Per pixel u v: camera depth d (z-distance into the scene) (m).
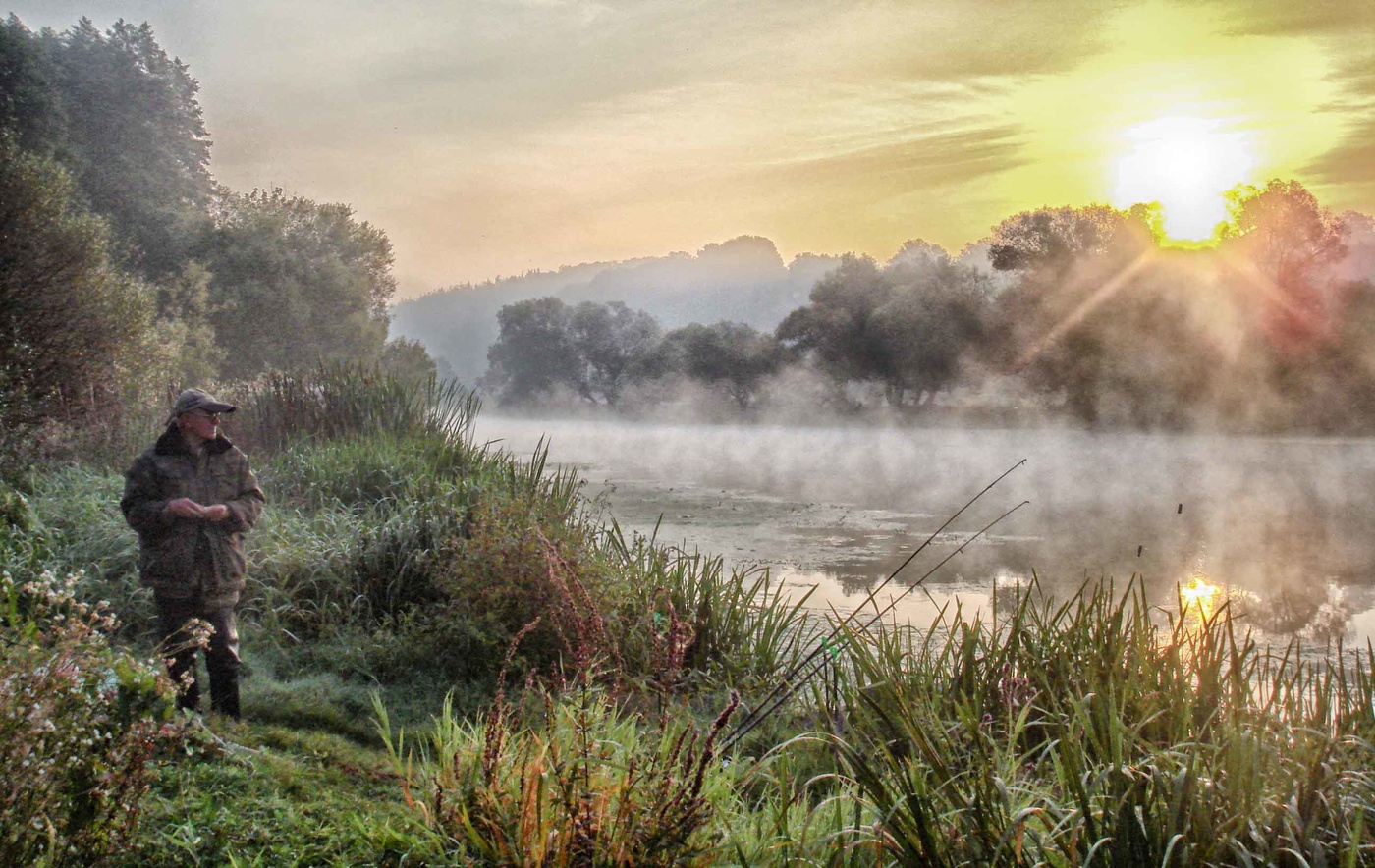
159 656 3.99
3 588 6.14
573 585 6.14
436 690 6.30
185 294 32.94
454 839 3.43
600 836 3.18
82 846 3.17
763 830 3.66
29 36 29.34
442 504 8.91
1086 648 5.11
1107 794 3.36
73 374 14.00
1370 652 4.98
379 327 53.00
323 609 7.43
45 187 15.30
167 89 40.69
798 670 4.95
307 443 11.96
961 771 3.79
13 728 2.95
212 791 4.14
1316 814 3.23
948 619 9.13
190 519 5.20
